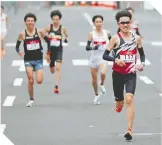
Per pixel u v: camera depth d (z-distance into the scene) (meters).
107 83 35.66
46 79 37.34
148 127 23.58
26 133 22.77
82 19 95.38
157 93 32.38
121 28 21.56
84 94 32.00
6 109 27.72
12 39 62.94
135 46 21.73
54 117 25.86
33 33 28.09
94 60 28.77
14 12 107.25
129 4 120.69
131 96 21.55
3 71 40.56
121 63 21.44
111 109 27.56
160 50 54.38
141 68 21.77
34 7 135.75
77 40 61.97
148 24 84.19
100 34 28.69
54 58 32.41
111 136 22.08
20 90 33.19
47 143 21.09
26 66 28.33
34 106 28.50
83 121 24.94
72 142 21.22
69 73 39.91
